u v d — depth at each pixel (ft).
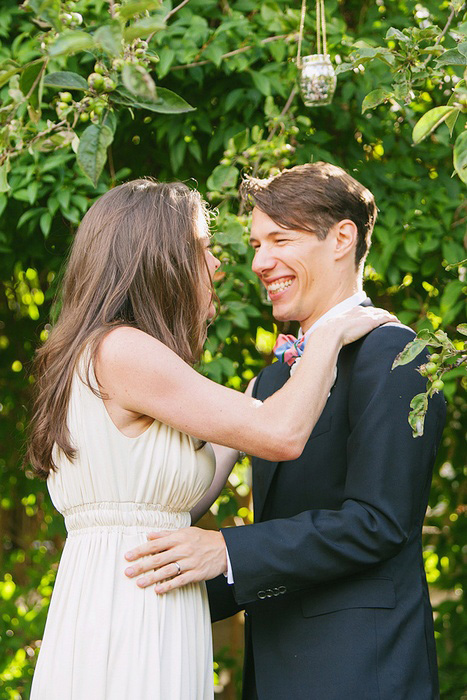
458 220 10.14
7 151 5.59
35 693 5.85
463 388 11.84
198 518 7.12
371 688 5.73
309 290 6.47
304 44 9.55
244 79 9.95
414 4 10.20
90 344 5.63
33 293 12.29
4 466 13.14
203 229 6.21
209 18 10.19
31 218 10.13
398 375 6.00
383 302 11.20
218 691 14.05
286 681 5.99
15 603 13.52
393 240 9.78
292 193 6.35
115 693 5.45
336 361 6.07
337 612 5.94
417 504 6.09
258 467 6.72
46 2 4.60
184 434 5.81
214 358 9.75
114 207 5.98
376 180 10.17
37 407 5.99
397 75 5.79
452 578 12.91
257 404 5.65
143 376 5.48
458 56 4.93
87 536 5.76
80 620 5.59
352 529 5.73
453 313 9.57
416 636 5.97
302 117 9.56
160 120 10.00
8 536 14.33
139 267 5.83
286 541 5.76
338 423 6.24
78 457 5.70
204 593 6.11
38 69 5.04
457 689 12.29
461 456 12.36
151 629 5.55
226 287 9.27
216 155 10.63
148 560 5.59
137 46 5.28
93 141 5.25
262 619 6.27
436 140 10.45
